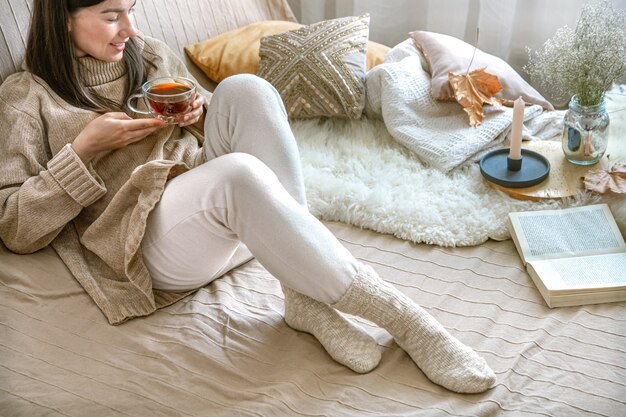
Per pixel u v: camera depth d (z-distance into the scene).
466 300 1.49
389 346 1.36
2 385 1.24
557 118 2.06
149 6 2.01
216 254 1.37
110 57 1.50
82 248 1.49
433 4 2.50
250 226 1.24
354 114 2.02
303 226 1.24
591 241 1.61
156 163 1.29
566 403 1.22
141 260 1.36
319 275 1.24
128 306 1.39
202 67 2.11
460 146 1.88
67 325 1.36
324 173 1.84
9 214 1.38
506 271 1.58
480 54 2.12
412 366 1.31
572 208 1.70
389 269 1.59
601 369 1.29
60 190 1.36
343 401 1.23
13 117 1.44
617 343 1.35
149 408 1.21
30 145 1.43
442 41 2.10
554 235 1.63
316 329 1.34
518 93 2.07
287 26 2.21
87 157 1.40
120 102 1.57
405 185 1.79
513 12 2.38
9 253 1.46
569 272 1.52
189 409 1.21
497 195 1.78
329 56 2.01
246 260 1.59
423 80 2.03
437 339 1.28
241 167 1.24
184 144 1.57
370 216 1.73
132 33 1.50
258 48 2.12
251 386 1.27
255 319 1.42
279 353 1.35
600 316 1.43
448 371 1.25
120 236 1.38
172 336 1.36
